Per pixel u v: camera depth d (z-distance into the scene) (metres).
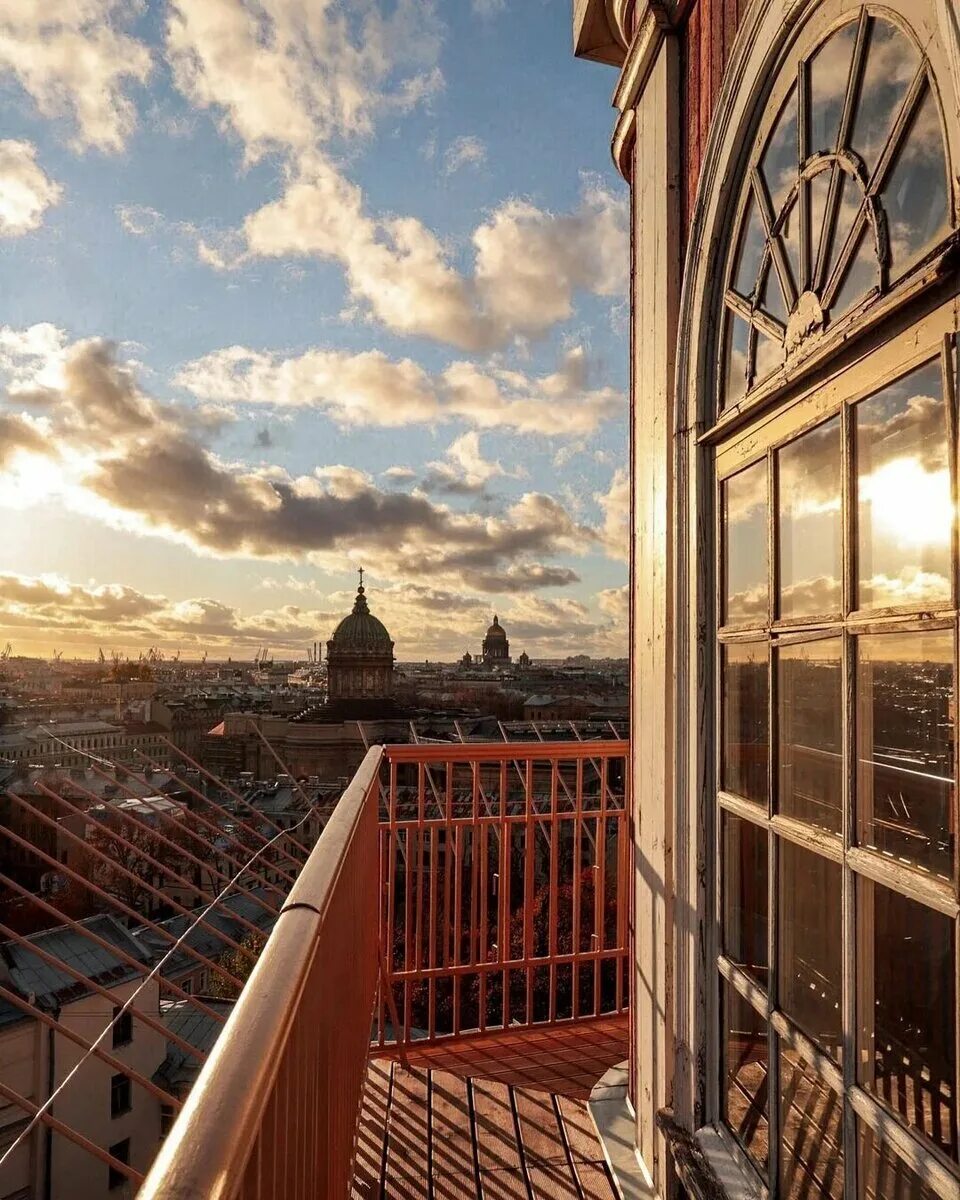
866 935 1.33
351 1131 1.99
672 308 2.30
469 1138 2.59
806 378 1.56
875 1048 1.30
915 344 1.21
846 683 1.39
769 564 1.72
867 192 1.35
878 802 1.31
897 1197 1.23
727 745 1.97
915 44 1.24
